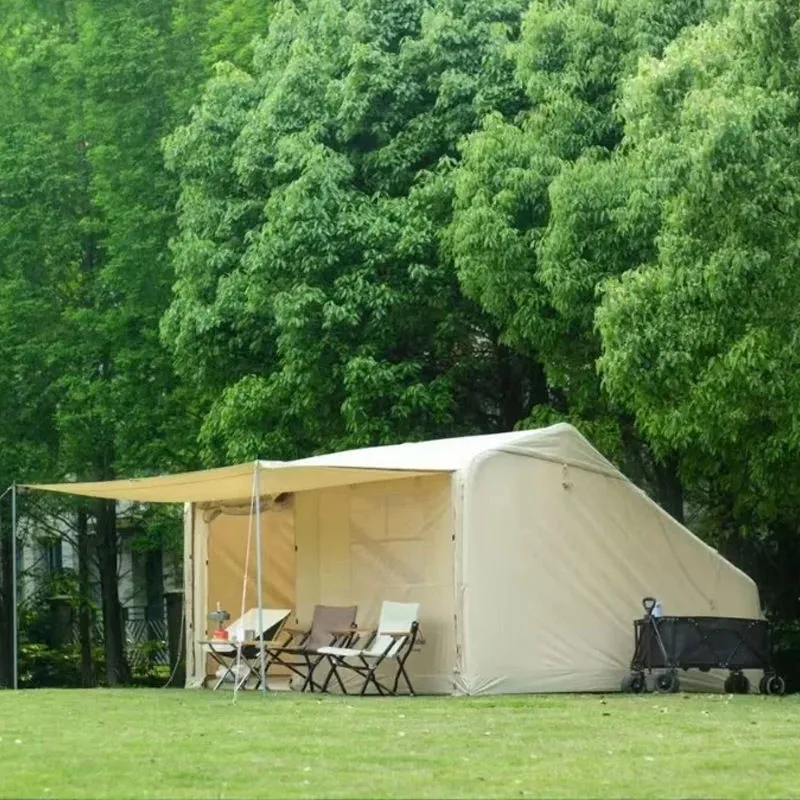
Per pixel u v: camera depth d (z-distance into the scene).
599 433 22.34
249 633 20.00
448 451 19.09
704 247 18.14
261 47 27.42
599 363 19.09
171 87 31.02
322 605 20.55
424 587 18.92
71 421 30.70
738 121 17.42
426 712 14.89
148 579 39.59
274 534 22.39
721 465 21.45
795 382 17.69
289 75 25.58
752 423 18.84
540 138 22.67
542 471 18.97
